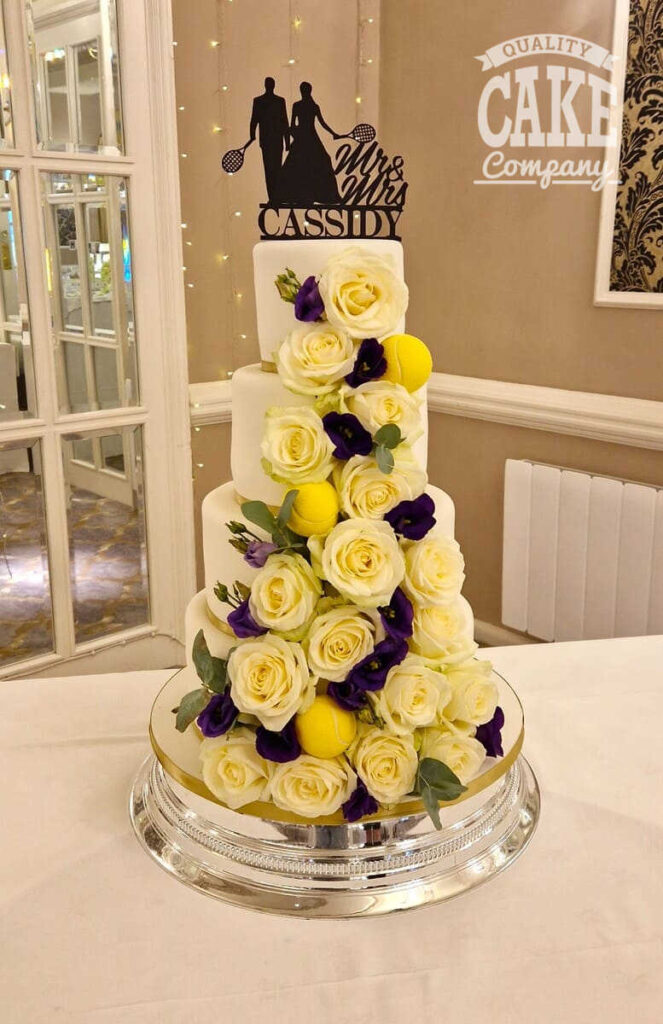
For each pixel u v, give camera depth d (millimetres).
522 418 3010
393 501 923
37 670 2932
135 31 2658
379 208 1242
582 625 2928
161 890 981
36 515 2842
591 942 906
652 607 2740
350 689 919
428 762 914
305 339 932
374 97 3293
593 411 2777
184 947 900
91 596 3012
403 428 922
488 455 3205
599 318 2781
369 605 895
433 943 904
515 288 3002
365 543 896
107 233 2781
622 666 1508
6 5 2443
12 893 977
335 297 921
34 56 2520
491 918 937
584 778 1194
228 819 1007
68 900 967
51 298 2717
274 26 2984
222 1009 827
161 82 2717
